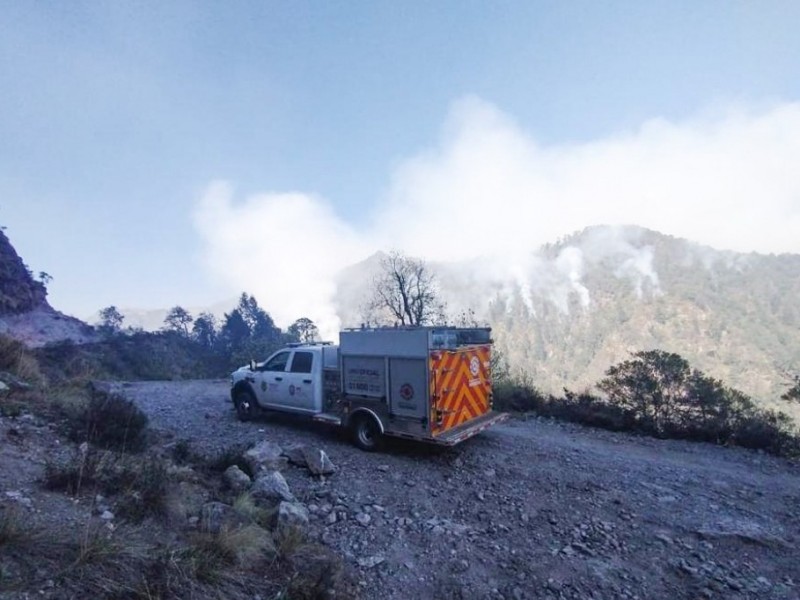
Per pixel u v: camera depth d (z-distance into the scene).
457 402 8.38
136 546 3.54
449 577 4.47
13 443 5.18
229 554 3.86
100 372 21.05
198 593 3.29
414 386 7.91
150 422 10.49
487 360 9.54
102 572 3.13
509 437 9.66
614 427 10.49
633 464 7.90
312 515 5.62
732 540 5.18
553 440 9.50
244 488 5.73
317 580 3.89
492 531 5.43
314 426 10.44
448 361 8.16
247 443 8.48
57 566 3.07
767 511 6.00
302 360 10.06
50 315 35.56
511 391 13.09
